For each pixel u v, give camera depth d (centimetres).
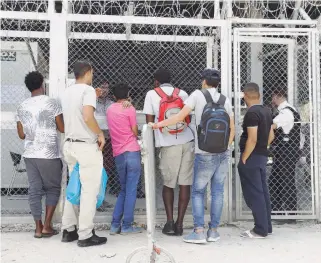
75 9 578
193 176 452
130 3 548
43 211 511
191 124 466
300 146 522
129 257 352
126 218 466
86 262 386
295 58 556
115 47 579
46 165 448
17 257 397
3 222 488
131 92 591
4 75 575
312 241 451
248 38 529
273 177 526
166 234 470
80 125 423
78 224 451
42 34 518
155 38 540
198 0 572
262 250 421
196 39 547
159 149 467
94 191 425
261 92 578
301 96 555
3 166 611
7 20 527
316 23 523
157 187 526
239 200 510
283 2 569
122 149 460
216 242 445
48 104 453
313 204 520
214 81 444
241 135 473
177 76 589
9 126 502
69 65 561
